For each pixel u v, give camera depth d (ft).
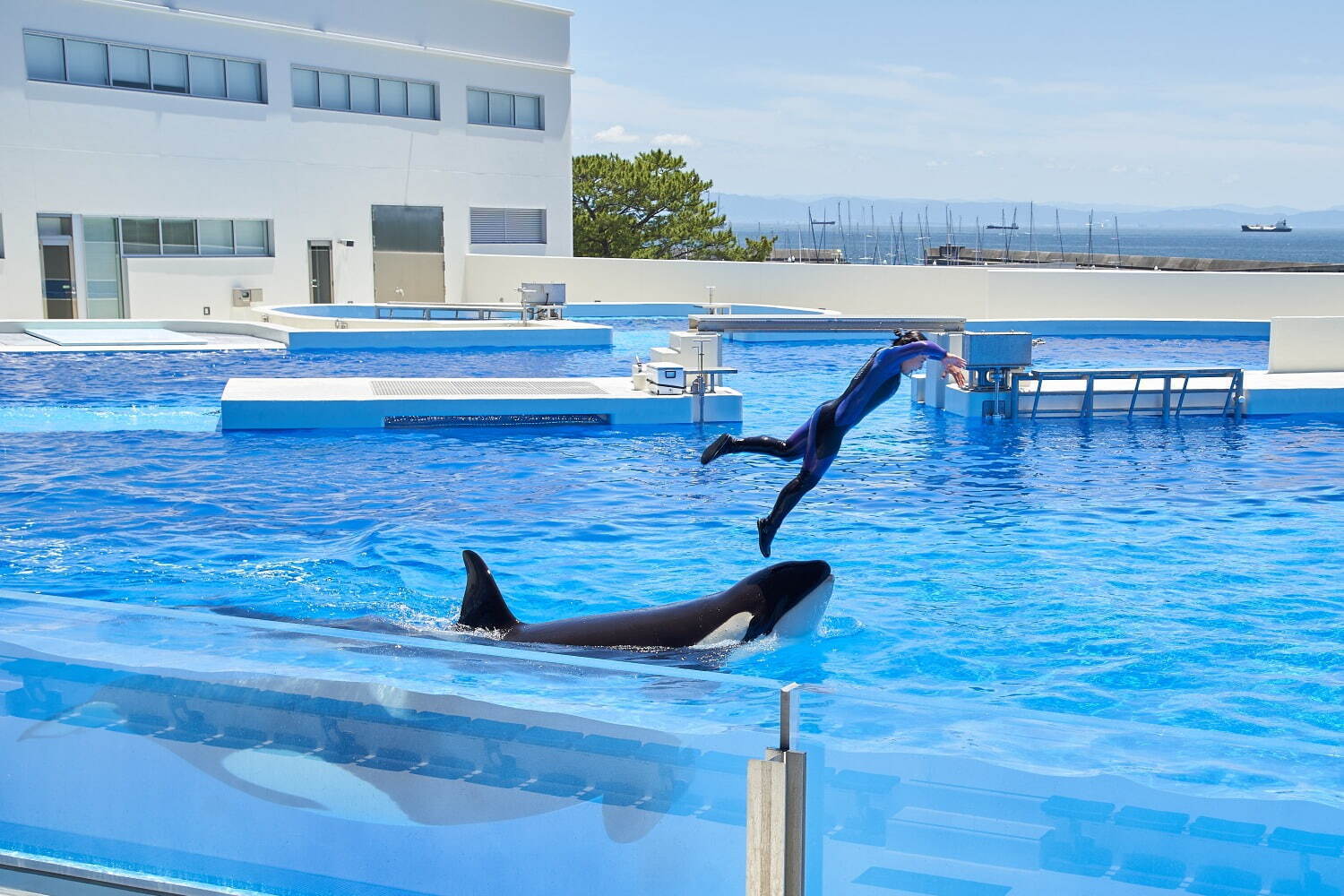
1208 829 7.66
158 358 62.90
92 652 9.82
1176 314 83.82
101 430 41.06
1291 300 81.97
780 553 25.67
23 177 78.54
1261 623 20.79
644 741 8.35
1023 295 84.64
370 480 33.58
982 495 31.81
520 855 8.89
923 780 7.87
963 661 18.70
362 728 9.20
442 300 102.94
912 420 45.50
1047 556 25.45
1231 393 46.78
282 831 9.55
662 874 8.44
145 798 9.90
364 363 62.64
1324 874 7.66
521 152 106.73
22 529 27.35
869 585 23.11
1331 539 26.81
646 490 32.40
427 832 9.16
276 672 9.37
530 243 109.70
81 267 81.92
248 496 31.17
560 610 21.86
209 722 9.63
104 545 26.00
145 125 83.82
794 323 48.26
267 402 41.98
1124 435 42.06
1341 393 47.60
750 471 35.24
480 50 102.53
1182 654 19.12
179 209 86.17
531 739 8.70
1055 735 7.75
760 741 8.02
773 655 17.95
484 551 25.80
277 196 91.40
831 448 13.79
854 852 8.00
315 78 93.50
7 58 77.05
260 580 23.45
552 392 45.24
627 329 85.51
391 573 23.95
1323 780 7.56
